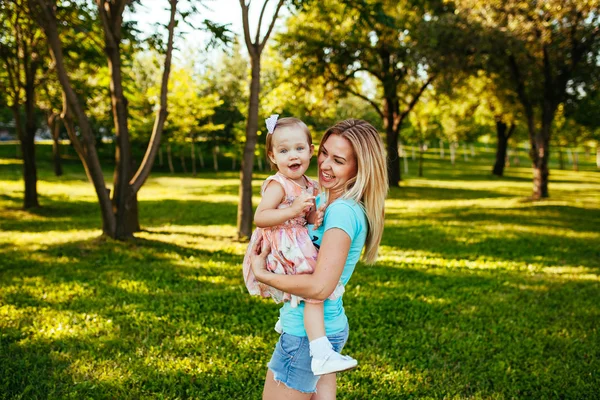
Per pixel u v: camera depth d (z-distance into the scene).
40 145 52.50
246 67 46.03
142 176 10.55
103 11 9.44
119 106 10.20
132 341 4.98
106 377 4.19
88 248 9.62
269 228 2.42
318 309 2.34
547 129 20.47
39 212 17.12
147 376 4.21
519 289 7.48
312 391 2.45
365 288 7.32
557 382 4.35
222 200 22.28
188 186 30.41
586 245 11.23
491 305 6.61
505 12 17.45
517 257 10.01
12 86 16.91
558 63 19.41
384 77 24.73
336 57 23.48
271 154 2.59
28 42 16.58
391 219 16.06
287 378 2.41
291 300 2.36
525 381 4.37
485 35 17.39
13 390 3.98
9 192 22.47
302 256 2.34
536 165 21.09
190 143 44.16
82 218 15.88
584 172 51.94
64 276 7.66
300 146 2.50
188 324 5.50
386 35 22.84
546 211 17.33
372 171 2.34
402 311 6.29
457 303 6.68
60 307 6.07
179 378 4.24
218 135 46.59
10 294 6.62
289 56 23.84
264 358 4.65
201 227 13.77
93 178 10.19
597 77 19.67
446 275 8.30
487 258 9.85
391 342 5.21
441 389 4.18
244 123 38.03
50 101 18.62
